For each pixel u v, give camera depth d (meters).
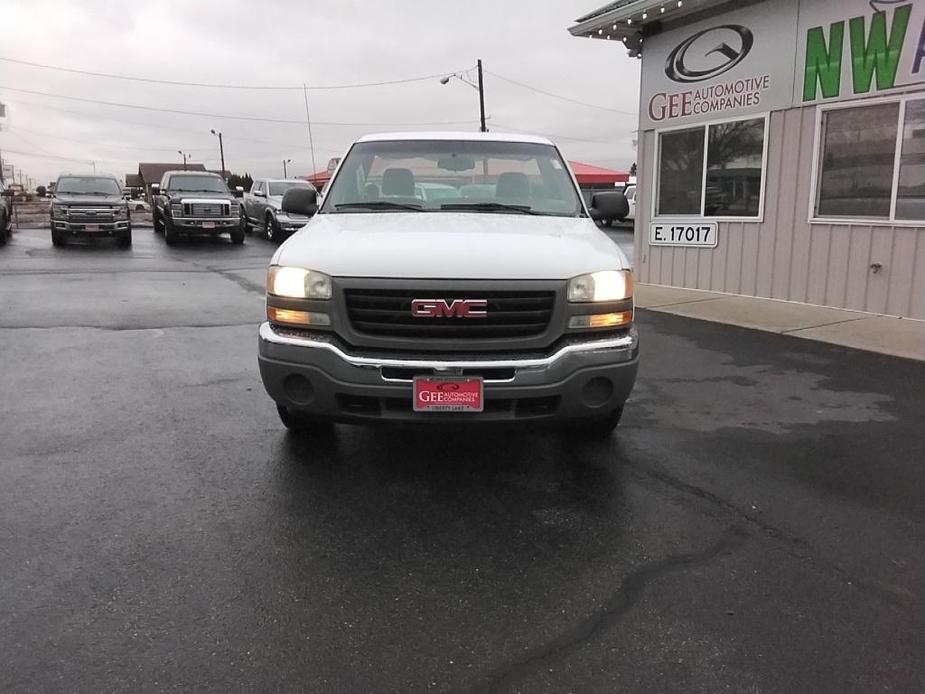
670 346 7.18
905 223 8.12
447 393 3.46
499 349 3.53
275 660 2.42
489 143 5.33
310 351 3.55
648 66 11.08
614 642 2.53
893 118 8.12
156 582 2.87
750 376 6.05
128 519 3.40
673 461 4.19
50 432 4.54
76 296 10.09
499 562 3.07
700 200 10.60
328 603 2.75
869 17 8.17
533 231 4.13
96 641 2.49
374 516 3.47
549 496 3.72
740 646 2.51
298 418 4.28
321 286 3.56
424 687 2.30
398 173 5.03
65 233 17.88
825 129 8.83
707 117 10.27
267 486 3.79
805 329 7.85
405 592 2.83
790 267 9.46
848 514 3.52
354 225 4.25
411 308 3.49
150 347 6.94
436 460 4.18
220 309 9.18
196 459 4.13
